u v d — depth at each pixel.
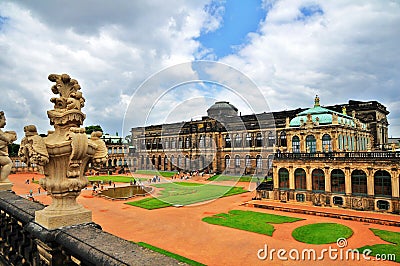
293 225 31.30
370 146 64.12
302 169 43.66
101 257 3.64
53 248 4.73
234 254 22.25
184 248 23.67
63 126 5.40
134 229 29.55
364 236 27.20
